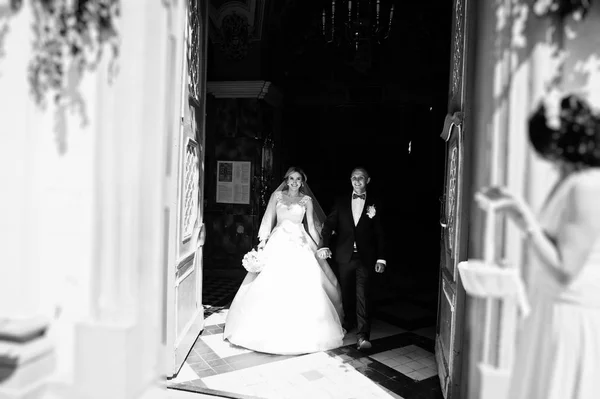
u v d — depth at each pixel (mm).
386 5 7445
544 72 2240
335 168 9031
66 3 2174
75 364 2129
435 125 8625
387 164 8953
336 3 7281
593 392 1823
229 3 6590
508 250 2256
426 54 7840
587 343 1829
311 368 3627
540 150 2127
